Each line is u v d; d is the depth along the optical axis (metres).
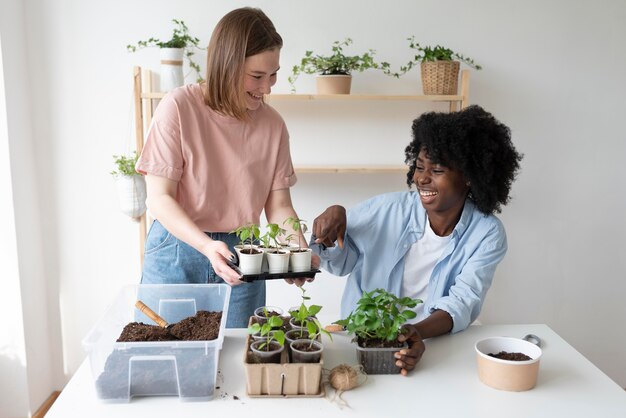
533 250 2.74
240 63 1.45
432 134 1.49
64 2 2.43
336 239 1.65
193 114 1.56
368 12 2.50
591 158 2.68
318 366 1.11
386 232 1.71
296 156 2.62
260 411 1.08
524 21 2.55
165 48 2.30
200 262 1.66
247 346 1.19
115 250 2.64
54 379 2.73
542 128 2.64
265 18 1.50
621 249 2.77
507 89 2.60
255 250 1.39
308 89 2.55
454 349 1.38
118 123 2.54
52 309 2.67
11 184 2.28
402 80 2.56
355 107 2.59
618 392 1.18
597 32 2.58
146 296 1.38
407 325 1.29
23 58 2.40
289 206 1.78
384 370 1.24
